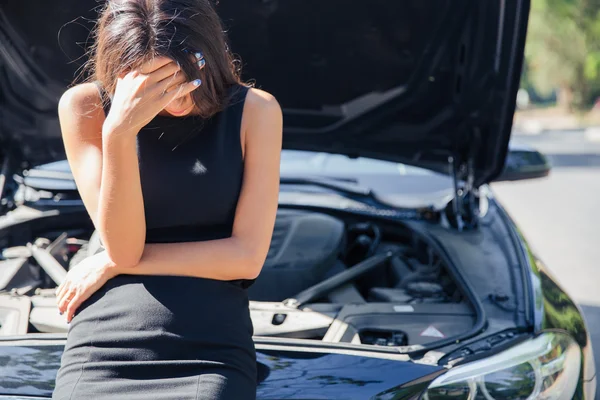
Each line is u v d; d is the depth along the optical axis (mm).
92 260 1624
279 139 1660
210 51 1541
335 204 3316
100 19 1576
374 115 3150
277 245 2693
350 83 3018
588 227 8500
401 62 2889
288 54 2916
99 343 1515
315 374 1877
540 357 2092
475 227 3041
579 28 33625
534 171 3352
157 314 1520
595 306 5246
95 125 1648
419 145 3266
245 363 1555
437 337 2211
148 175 1573
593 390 2318
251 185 1632
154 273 1565
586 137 27656
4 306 2293
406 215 3221
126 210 1486
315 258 2619
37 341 1980
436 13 2684
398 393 1836
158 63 1448
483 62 2707
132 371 1485
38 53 2910
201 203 1589
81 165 1634
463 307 2381
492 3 2541
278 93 3109
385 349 2006
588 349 2406
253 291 2496
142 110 1445
